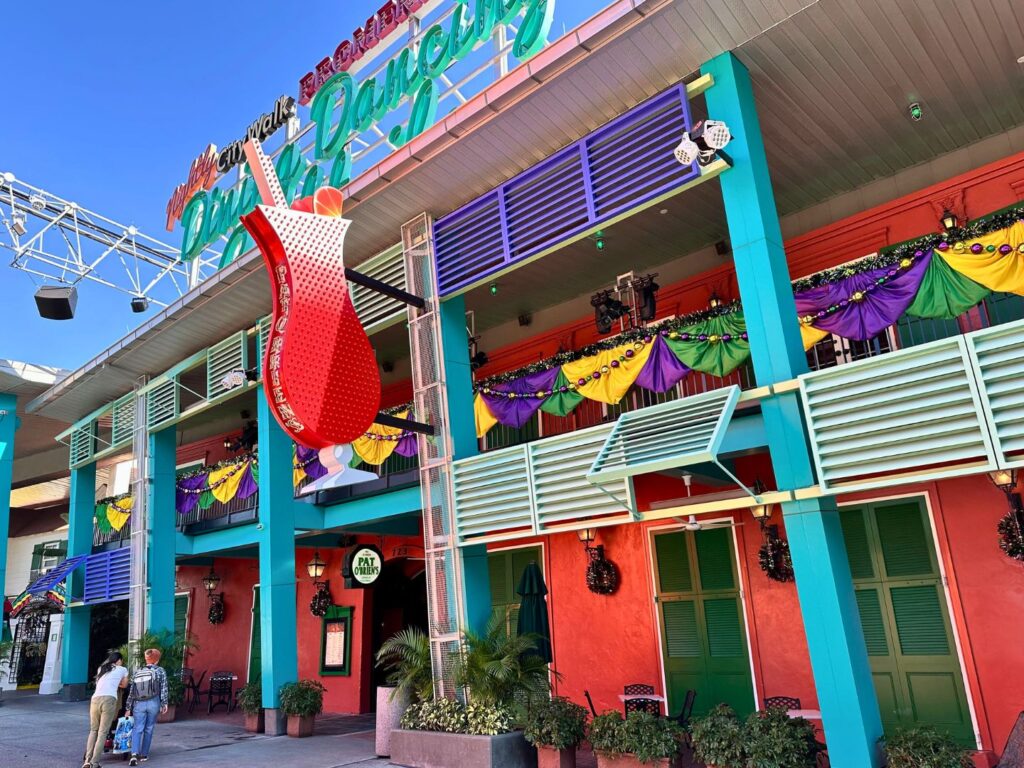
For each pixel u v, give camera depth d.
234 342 11.98
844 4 6.07
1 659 16.50
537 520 7.49
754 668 8.37
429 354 8.88
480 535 8.30
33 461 21.39
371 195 8.84
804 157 8.09
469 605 8.05
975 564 7.16
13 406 16.45
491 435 11.73
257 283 10.71
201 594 16.64
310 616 14.09
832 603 5.53
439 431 8.58
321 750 8.95
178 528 13.90
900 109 7.40
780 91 7.05
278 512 10.95
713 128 6.09
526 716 7.20
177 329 12.20
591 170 7.60
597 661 9.70
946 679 7.16
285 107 10.68
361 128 9.38
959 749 5.04
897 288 6.66
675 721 7.05
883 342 8.17
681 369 7.75
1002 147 7.88
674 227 9.38
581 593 10.08
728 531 8.92
